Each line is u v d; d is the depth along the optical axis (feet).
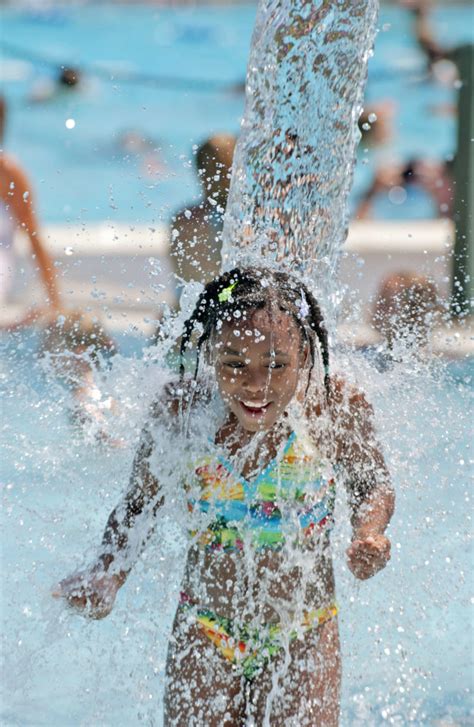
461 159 60.59
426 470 29.32
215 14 144.15
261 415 22.94
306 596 23.89
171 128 112.98
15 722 24.80
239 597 23.79
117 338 42.50
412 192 88.63
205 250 36.06
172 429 24.44
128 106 119.96
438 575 28.25
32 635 27.30
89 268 59.57
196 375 24.79
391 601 27.81
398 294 43.62
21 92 119.14
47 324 45.37
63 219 88.17
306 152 31.04
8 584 27.84
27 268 55.62
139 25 141.18
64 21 141.90
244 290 23.39
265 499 23.75
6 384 39.14
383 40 114.83
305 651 23.84
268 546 23.73
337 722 23.79
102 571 23.89
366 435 25.07
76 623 26.96
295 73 31.04
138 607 25.66
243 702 24.00
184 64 127.85
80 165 105.40
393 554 28.81
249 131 31.35
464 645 27.50
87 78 120.16
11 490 30.89
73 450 31.83
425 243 69.87
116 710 25.29
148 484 24.52
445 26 123.13
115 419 30.35
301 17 30.89
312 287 30.35
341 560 26.89
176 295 35.42
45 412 35.78
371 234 73.10
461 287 54.75
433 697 26.23
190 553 24.18
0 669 26.50
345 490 25.27
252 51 31.48
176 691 23.97
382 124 104.73
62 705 25.58
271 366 22.68
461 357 40.04
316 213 31.04
